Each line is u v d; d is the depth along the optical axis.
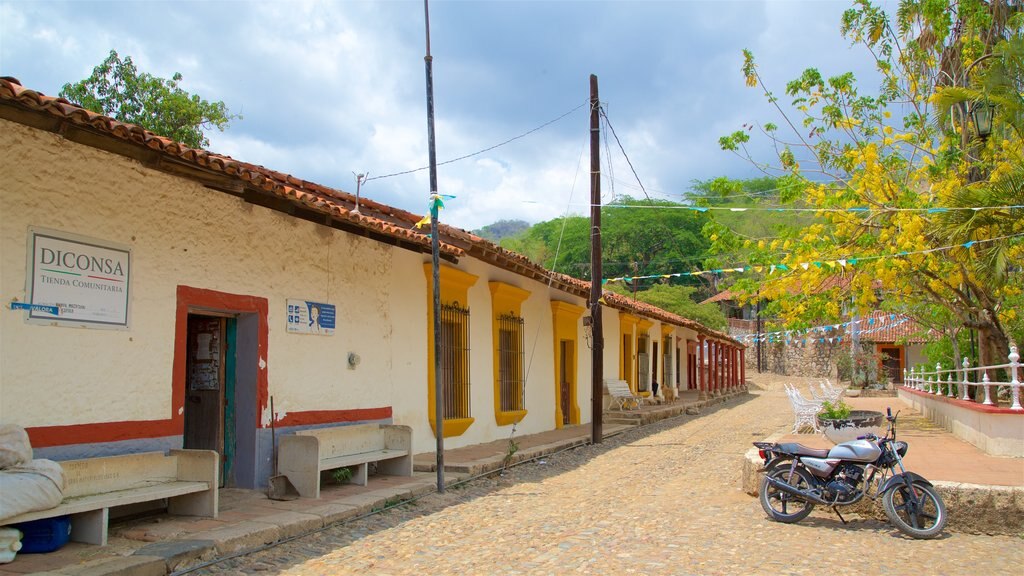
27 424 6.14
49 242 6.36
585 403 20.44
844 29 14.91
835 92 15.06
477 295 14.24
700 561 6.32
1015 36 12.47
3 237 6.02
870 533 7.41
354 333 10.48
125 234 7.07
